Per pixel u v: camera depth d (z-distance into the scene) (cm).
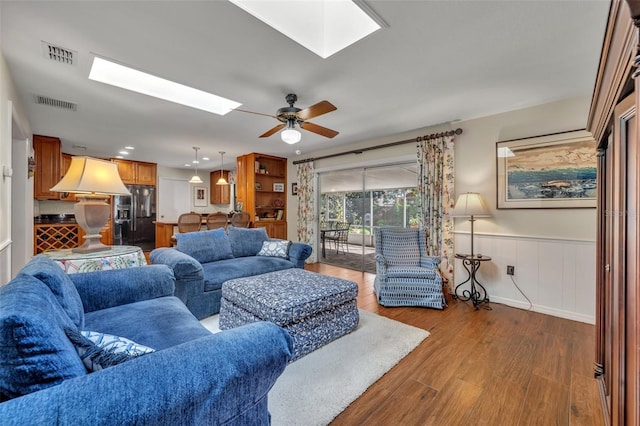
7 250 251
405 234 394
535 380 193
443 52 216
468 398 175
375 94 291
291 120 292
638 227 74
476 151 367
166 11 172
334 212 580
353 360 214
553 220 314
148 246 736
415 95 294
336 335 247
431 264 350
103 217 254
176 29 189
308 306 222
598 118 148
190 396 77
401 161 462
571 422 156
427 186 407
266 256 395
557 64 233
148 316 168
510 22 182
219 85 271
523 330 272
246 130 427
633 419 89
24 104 318
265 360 95
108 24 185
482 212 327
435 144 399
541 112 319
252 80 260
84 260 220
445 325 283
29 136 390
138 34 195
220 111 349
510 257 343
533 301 326
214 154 623
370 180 518
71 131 432
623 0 70
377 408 167
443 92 288
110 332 148
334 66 236
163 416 72
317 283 261
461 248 384
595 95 134
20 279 104
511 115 339
